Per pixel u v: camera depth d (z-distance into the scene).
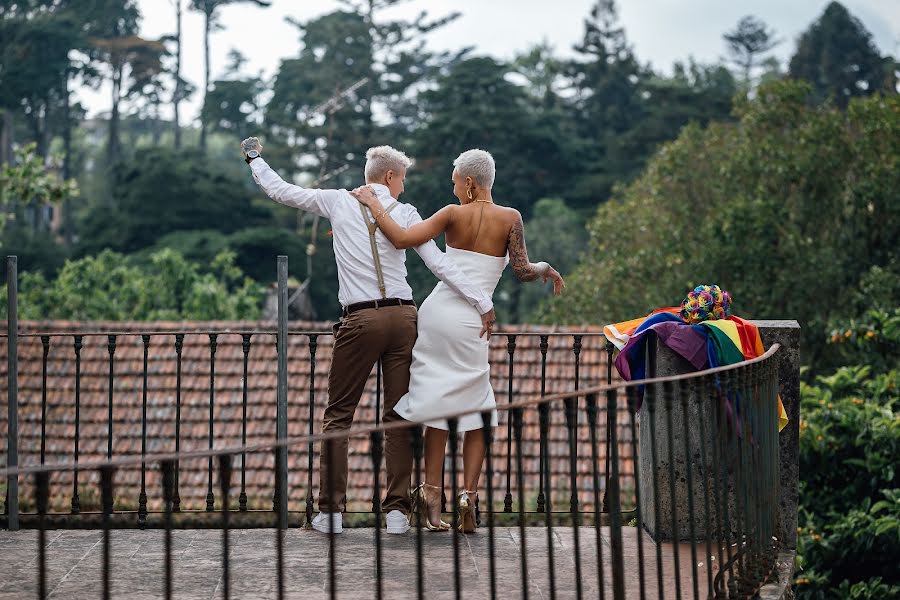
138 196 47.12
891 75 53.28
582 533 6.20
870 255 23.66
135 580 5.13
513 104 48.06
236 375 16.86
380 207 5.83
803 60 61.97
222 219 47.59
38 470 3.37
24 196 19.20
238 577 5.17
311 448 6.16
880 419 10.34
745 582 5.08
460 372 5.79
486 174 5.87
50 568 5.34
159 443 15.90
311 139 52.59
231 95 65.88
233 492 14.84
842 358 22.33
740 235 22.83
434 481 6.00
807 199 24.14
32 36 58.44
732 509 5.93
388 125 55.56
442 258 5.73
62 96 64.06
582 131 60.06
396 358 5.90
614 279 25.33
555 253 42.62
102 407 16.48
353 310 5.84
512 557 5.56
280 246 44.81
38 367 17.08
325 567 5.34
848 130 24.89
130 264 43.94
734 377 5.08
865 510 10.25
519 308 43.12
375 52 56.47
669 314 6.17
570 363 16.97
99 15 67.75
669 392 4.46
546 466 3.97
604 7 61.28
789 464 6.27
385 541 5.85
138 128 71.75
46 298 26.52
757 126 25.84
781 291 22.66
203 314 26.48
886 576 10.37
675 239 24.31
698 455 6.00
